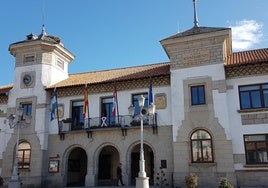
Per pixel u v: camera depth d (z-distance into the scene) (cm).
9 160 2753
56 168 2656
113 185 2614
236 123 2258
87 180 2562
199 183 2214
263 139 2183
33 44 2916
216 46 2411
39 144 2694
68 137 2700
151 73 2623
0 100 2981
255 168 2145
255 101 2266
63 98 2800
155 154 2427
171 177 2342
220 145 2233
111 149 3003
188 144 2306
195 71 2419
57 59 3055
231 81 2342
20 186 2373
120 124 2544
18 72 2942
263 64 2278
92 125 2634
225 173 2177
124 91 2642
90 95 2734
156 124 2455
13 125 2359
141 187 1717
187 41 2480
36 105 2802
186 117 2358
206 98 2342
